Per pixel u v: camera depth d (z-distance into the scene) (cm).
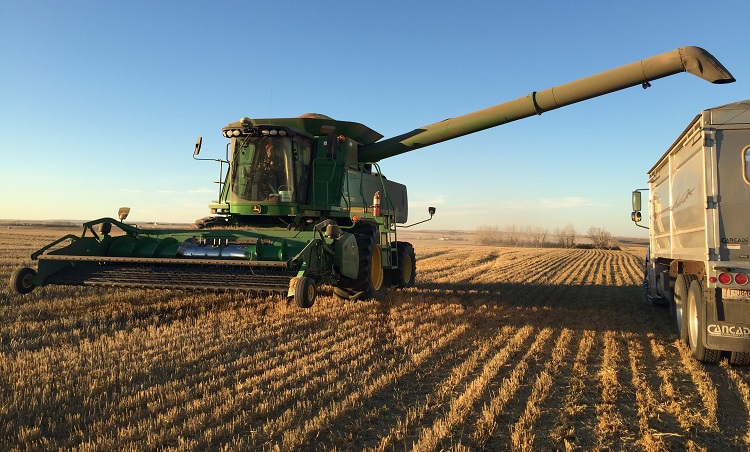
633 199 1145
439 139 1141
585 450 368
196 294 1030
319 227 744
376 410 436
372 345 667
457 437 386
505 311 981
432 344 675
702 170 580
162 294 1025
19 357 554
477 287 1405
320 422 399
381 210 1048
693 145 633
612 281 1759
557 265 2552
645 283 1157
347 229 932
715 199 557
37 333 681
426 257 2898
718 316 565
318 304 951
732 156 558
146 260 756
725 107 564
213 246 788
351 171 1080
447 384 511
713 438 390
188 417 406
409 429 400
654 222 1011
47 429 381
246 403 439
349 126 1084
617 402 469
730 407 456
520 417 419
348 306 934
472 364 575
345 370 548
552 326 839
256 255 760
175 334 689
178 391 465
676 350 681
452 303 1051
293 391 468
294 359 589
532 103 1038
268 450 356
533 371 565
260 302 960
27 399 430
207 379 508
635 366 593
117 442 357
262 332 719
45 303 895
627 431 399
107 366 535
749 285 539
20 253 2181
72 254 805
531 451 363
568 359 623
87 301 929
